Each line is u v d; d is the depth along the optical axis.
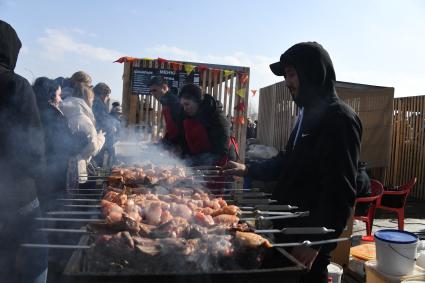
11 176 2.10
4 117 2.04
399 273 3.18
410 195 10.14
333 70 2.36
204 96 4.21
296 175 2.39
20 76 2.12
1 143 2.05
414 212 8.27
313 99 2.35
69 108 3.75
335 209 2.11
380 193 5.35
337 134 2.16
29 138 2.10
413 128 10.04
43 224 2.37
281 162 2.92
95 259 1.75
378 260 3.33
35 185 2.26
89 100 4.21
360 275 3.97
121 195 2.54
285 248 2.42
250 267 1.90
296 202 2.40
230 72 6.80
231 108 6.89
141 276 1.58
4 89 2.02
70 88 4.45
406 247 3.16
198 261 1.81
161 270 1.77
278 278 1.68
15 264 2.15
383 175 9.03
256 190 3.13
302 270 1.68
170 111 4.90
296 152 2.41
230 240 1.87
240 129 6.91
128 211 2.13
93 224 1.90
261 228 2.63
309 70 2.29
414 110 10.00
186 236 1.89
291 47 2.40
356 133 2.18
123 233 1.77
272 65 2.59
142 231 1.88
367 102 8.90
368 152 8.91
